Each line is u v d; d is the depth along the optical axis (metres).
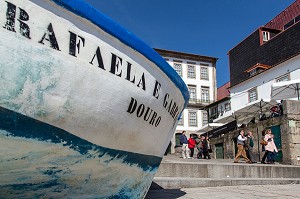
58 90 2.51
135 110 3.23
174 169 8.80
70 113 2.63
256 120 18.31
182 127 41.84
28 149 2.49
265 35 31.47
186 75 44.06
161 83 3.56
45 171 2.68
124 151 3.32
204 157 17.77
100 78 2.77
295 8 30.34
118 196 3.55
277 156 15.11
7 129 2.34
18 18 2.27
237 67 34.50
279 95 17.77
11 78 2.25
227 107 34.72
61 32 2.50
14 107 2.33
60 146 2.67
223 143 20.52
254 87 29.17
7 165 2.45
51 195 2.85
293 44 26.61
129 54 3.03
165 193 6.38
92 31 2.69
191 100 43.47
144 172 3.90
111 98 2.91
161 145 4.19
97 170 3.08
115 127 3.06
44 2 2.40
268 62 29.77
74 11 2.54
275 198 5.65
